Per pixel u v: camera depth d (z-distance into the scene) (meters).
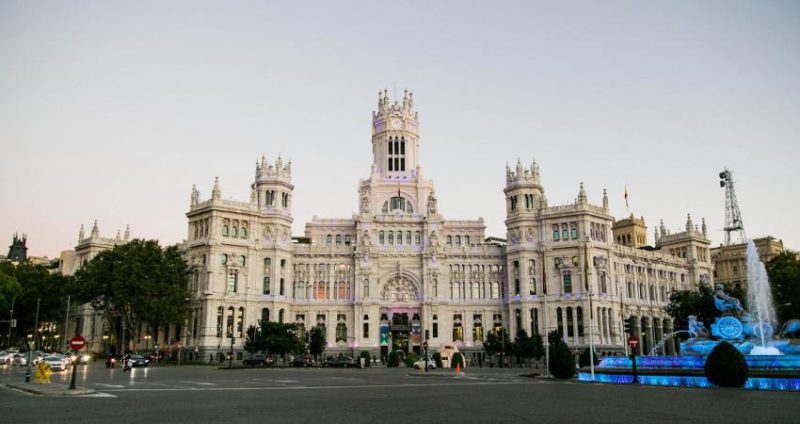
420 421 32.88
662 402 42.97
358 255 165.12
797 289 127.75
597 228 159.25
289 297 160.88
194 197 160.50
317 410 38.06
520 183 164.38
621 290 162.38
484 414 36.06
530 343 129.62
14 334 170.88
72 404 41.06
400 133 186.88
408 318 166.25
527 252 160.00
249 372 94.25
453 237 179.88
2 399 44.62
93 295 140.75
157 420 32.81
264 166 164.25
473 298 167.00
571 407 39.88
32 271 166.88
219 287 149.75
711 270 192.62
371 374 90.88
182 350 149.00
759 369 57.81
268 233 159.88
